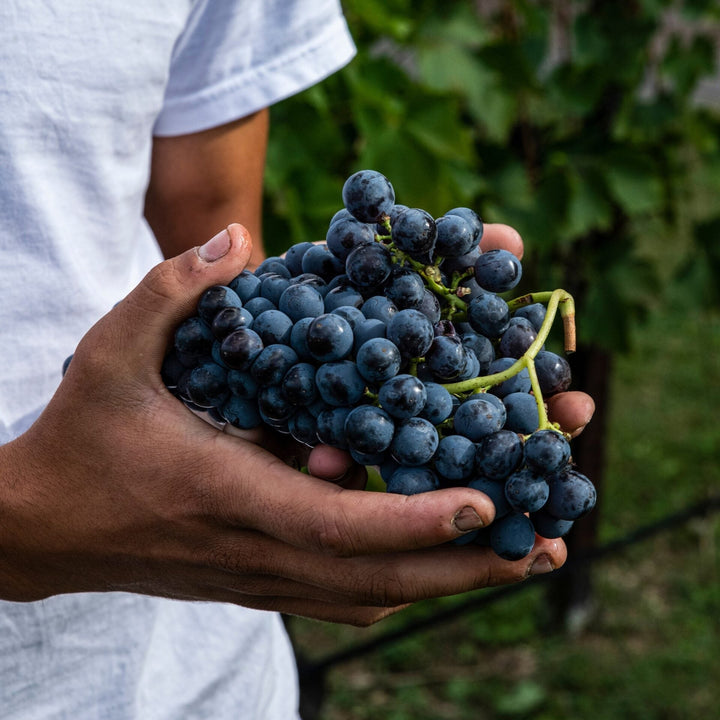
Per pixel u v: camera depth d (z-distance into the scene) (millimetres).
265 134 1317
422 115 1980
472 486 763
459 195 2135
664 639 3467
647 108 2758
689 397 5246
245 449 817
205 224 1298
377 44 2297
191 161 1237
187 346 798
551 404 870
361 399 774
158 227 1312
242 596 943
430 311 816
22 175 918
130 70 984
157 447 817
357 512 739
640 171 2564
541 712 3137
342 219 854
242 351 760
